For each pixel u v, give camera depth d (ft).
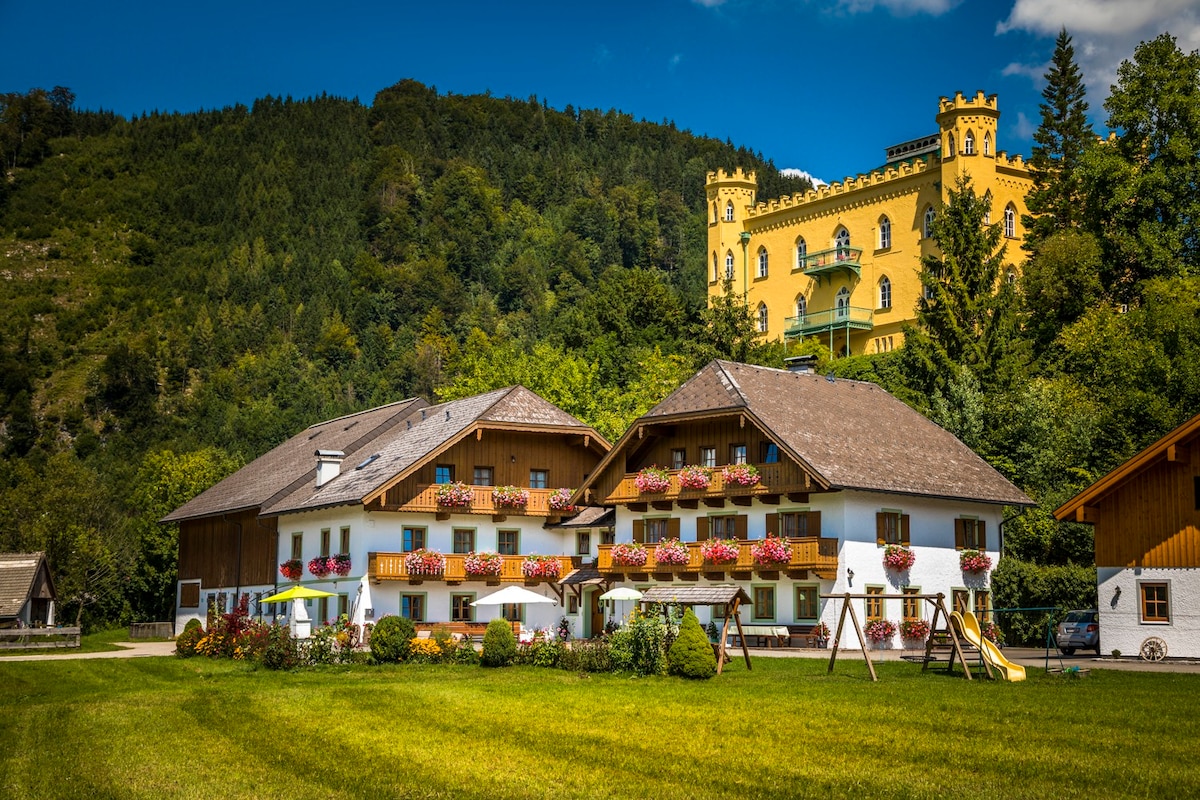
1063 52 270.46
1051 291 224.12
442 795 63.05
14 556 230.07
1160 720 80.48
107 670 137.28
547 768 69.21
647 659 113.50
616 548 167.53
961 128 277.44
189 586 234.79
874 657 131.13
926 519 159.02
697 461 164.25
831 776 65.62
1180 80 215.31
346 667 125.70
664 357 289.12
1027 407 186.60
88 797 64.23
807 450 149.69
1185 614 122.83
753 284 332.19
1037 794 60.49
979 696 93.20
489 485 180.45
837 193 309.63
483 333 582.76
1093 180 223.92
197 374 615.57
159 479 324.39
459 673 118.01
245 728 84.69
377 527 171.32
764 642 149.89
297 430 481.05
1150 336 192.54
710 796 61.77
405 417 209.77
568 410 275.18
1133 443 172.55
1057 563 171.22
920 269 286.66
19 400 579.48
